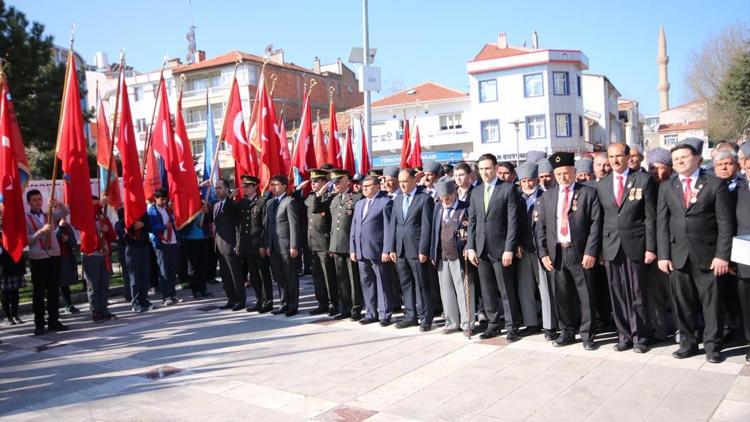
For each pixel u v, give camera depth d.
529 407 5.02
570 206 6.63
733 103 34.50
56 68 18.34
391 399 5.40
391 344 7.29
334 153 13.77
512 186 7.24
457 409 5.07
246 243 9.70
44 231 8.86
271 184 9.49
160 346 7.89
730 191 6.21
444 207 7.68
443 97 44.28
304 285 12.41
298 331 8.27
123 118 9.90
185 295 12.25
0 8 16.84
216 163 12.18
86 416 5.43
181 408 5.49
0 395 6.18
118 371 6.83
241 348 7.52
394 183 8.55
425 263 7.81
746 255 4.52
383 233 8.26
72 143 9.06
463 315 7.48
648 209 6.29
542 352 6.62
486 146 42.41
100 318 9.89
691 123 62.38
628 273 6.45
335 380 6.02
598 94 49.84
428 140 44.19
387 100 46.28
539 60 40.34
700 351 6.29
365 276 8.48
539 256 6.91
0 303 10.69
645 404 4.95
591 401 5.08
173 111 44.72
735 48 39.12
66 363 7.29
